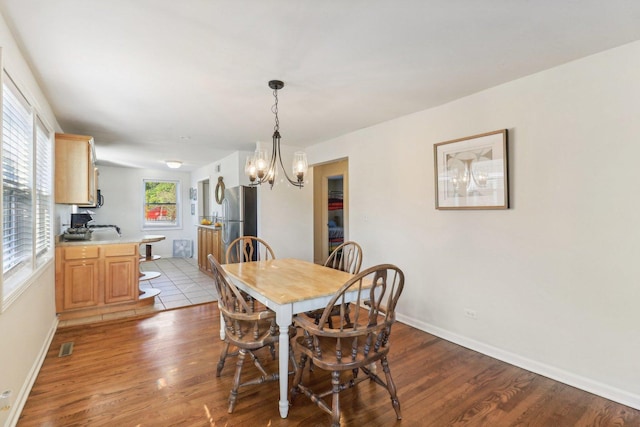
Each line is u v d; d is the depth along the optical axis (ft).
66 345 9.17
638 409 6.31
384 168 11.68
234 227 15.88
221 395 6.75
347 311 8.87
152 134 13.28
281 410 6.06
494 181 8.38
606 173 6.66
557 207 7.35
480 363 8.21
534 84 7.66
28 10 5.04
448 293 9.63
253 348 6.30
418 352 8.82
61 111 10.11
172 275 18.90
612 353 6.64
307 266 9.57
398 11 5.18
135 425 5.78
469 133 8.99
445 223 9.68
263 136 13.70
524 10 5.20
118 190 23.75
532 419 6.05
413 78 7.85
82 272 11.45
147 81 7.84
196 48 6.31
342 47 6.34
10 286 6.07
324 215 20.36
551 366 7.49
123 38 5.92
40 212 8.91
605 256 6.71
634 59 6.29
